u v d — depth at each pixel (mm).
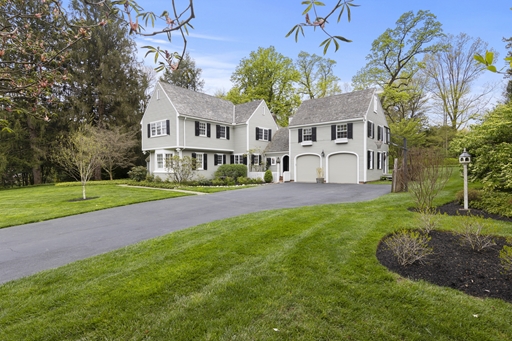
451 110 26094
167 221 7367
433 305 2791
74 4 16594
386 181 18609
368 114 18391
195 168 18500
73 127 21625
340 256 4070
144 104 28062
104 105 24656
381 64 27172
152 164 21562
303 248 4438
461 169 10016
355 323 2557
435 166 7059
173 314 2742
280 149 22812
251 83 33125
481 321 2535
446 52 25422
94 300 3043
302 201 10117
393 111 29766
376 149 19984
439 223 5621
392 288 3135
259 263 3924
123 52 25172
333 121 18766
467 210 6992
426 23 23734
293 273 3566
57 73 2918
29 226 7301
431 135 25234
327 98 21484
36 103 2965
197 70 32469
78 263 4238
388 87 25312
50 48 2875
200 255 4293
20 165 21672
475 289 3080
